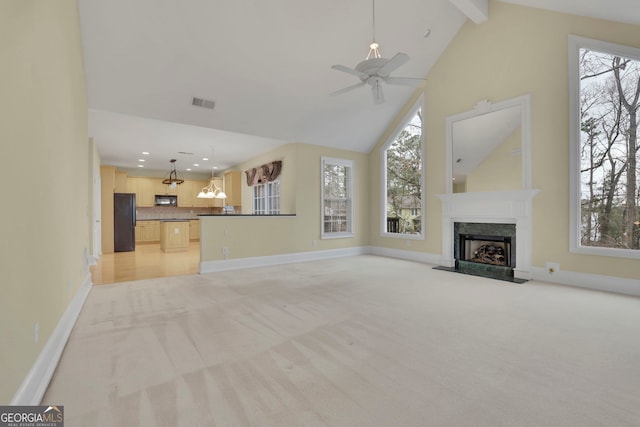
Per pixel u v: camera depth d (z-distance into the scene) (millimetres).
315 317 2793
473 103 4887
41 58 1803
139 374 1818
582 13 3666
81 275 3477
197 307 3119
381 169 6789
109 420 1402
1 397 1193
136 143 6145
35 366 1587
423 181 5715
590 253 3709
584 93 3832
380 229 6809
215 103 4609
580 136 3828
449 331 2445
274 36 3930
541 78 4113
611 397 1562
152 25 3414
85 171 3930
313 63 4438
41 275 1755
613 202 3619
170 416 1430
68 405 1519
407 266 5348
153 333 2447
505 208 4453
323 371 1842
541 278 4117
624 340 2254
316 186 6328
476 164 4852
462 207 5016
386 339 2301
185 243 8109
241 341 2283
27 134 1553
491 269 4715
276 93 4766
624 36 3457
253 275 4707
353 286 3943
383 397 1576
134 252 7793
